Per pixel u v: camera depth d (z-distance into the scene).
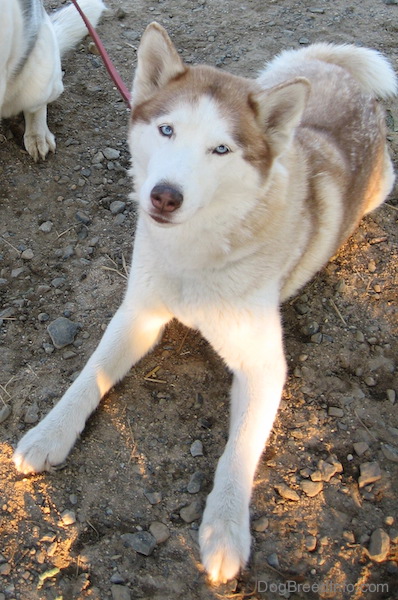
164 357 1.30
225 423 1.23
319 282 1.42
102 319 1.34
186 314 1.20
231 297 1.14
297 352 1.32
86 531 1.11
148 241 1.17
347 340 1.35
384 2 2.11
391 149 1.67
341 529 1.13
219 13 2.04
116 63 1.83
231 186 1.05
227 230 1.09
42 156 1.57
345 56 1.55
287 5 2.09
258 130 1.06
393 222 1.54
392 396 1.28
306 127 1.28
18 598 1.05
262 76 1.51
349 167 1.31
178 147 1.02
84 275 1.40
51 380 1.26
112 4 2.04
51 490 1.14
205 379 1.28
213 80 1.08
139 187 1.13
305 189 1.18
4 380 1.26
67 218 1.49
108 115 1.70
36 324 1.33
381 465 1.20
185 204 1.00
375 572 1.10
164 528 1.12
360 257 1.47
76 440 1.19
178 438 1.21
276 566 1.10
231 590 1.07
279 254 1.14
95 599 1.06
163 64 1.10
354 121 1.34
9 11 1.39
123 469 1.17
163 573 1.08
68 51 1.83
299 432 1.22
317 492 1.16
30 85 1.52
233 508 1.09
